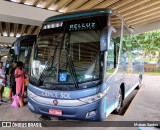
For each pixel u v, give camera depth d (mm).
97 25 4391
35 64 4723
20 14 8805
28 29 15289
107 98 4336
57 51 4555
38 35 5027
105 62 4137
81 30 4516
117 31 4957
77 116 4055
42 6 9172
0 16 8602
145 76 20859
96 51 4219
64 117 4152
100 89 4031
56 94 4180
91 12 4562
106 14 4391
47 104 4289
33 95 4523
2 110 6043
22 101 6516
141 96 8586
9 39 18453
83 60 4254
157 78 18422
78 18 4633
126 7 8617
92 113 4023
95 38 4312
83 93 4016
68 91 4090
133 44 7930
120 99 6000
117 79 5199
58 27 4797
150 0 7871
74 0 7973
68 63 4324
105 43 3805
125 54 6090
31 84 4633
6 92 7223
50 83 4305
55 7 9180
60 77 4254
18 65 6742
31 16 9070
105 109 4223
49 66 4480
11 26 14547
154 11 9469
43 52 4738
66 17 4789
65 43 4566
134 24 12633
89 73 4113
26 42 8727
